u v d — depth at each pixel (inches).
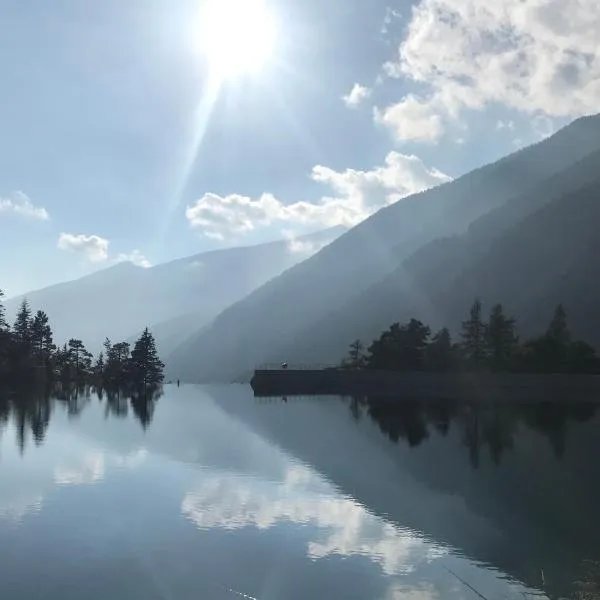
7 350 4798.2
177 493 1079.6
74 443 1707.7
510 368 4411.9
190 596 652.1
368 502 1036.5
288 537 841.5
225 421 2377.0
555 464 1409.9
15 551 777.6
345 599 649.0
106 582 685.3
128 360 5753.0
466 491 1121.4
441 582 695.1
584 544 823.7
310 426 2202.3
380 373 4591.5
